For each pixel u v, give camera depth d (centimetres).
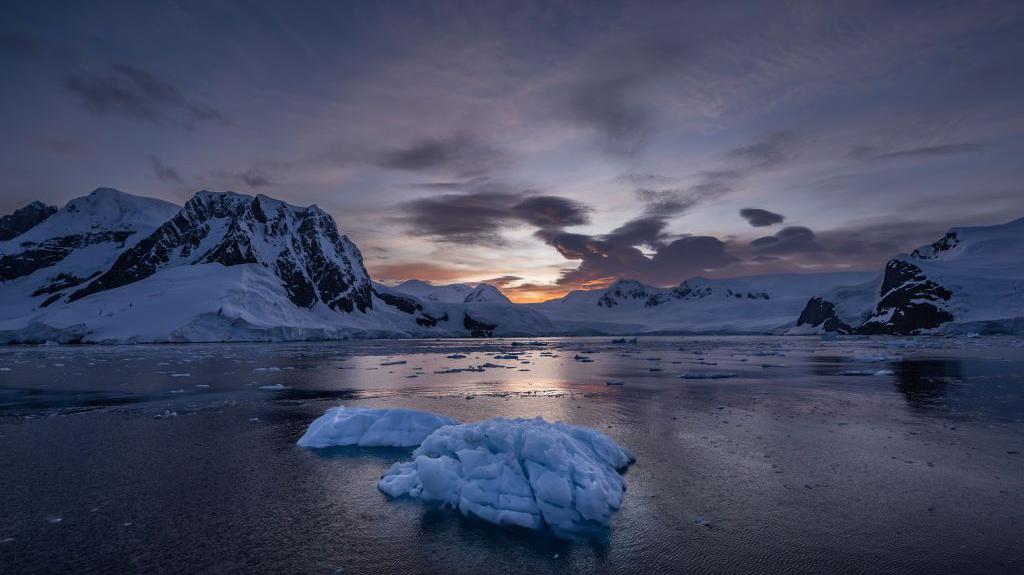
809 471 1212
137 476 1216
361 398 2498
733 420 1844
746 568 747
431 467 1062
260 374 3809
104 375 3697
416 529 908
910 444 1459
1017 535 850
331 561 784
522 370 4200
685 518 938
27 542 848
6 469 1272
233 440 1595
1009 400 2214
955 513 948
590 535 873
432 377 3594
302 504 1032
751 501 1020
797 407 2122
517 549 826
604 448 1238
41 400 2472
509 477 1020
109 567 762
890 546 814
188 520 946
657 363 4891
